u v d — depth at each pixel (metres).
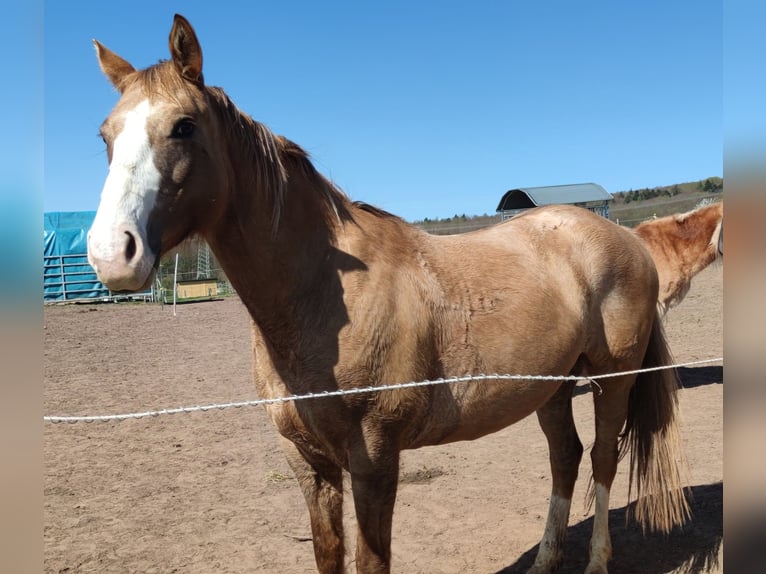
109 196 1.95
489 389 2.71
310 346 2.35
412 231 2.81
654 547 3.54
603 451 3.39
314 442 2.45
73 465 5.08
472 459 5.05
